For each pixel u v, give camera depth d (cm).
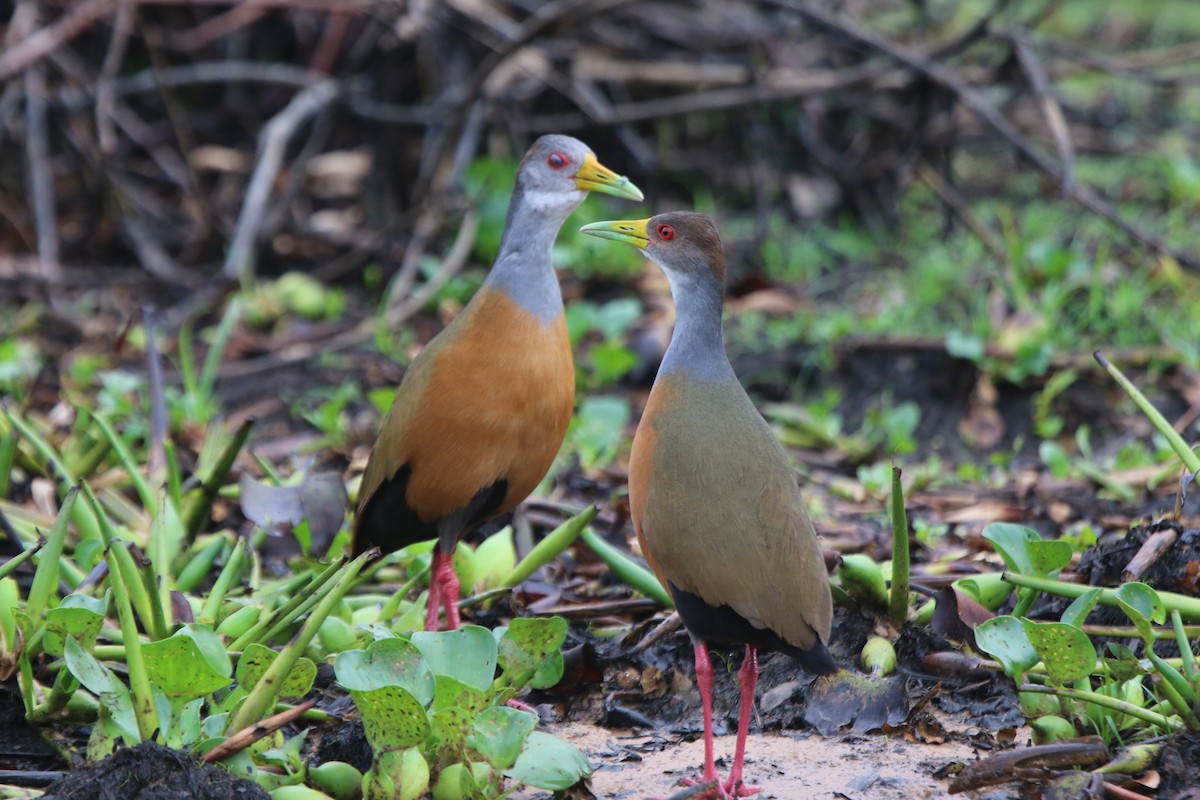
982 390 1312
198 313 1520
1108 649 740
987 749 693
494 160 1655
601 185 856
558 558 986
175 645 613
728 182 1842
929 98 1684
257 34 1823
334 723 730
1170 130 2044
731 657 787
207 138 1820
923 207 1852
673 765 695
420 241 1605
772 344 1448
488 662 652
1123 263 1559
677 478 659
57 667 745
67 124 1716
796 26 1772
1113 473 1125
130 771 583
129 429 1166
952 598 754
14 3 1791
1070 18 2314
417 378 830
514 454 835
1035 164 1538
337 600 652
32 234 1730
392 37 1745
